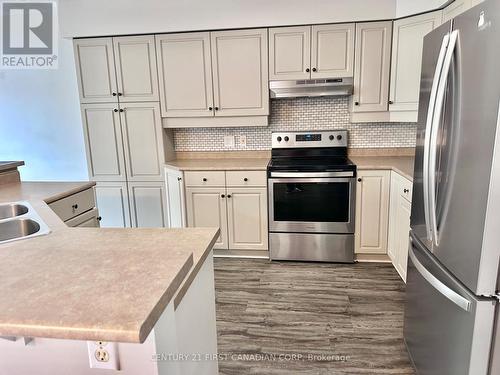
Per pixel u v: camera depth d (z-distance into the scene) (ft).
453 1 7.80
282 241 10.21
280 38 9.79
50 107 12.64
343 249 9.98
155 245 3.49
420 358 5.44
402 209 8.31
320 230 9.94
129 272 2.81
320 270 9.71
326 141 11.05
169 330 2.83
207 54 10.17
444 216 4.42
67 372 2.86
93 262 3.05
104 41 10.39
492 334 3.83
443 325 4.57
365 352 6.37
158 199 11.25
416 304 5.62
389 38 9.39
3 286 2.61
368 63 9.61
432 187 4.61
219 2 9.68
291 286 8.86
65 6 10.14
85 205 7.72
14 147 13.14
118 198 11.41
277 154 11.36
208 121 10.69
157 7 9.91
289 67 9.93
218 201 10.31
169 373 2.85
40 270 2.90
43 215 4.92
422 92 5.31
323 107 11.05
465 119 3.92
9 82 12.52
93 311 2.24
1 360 2.94
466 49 3.88
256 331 7.07
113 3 10.01
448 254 4.34
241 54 10.04
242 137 11.62
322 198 9.71
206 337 4.25
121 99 10.70
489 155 3.52
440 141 4.49
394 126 10.89
